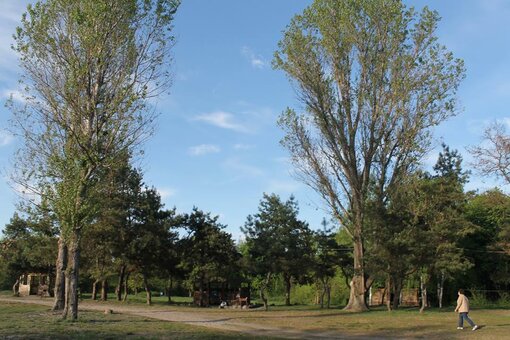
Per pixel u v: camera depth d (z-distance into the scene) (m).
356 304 33.72
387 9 33.38
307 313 30.98
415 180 32.91
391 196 32.75
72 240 21.31
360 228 33.91
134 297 55.91
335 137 34.88
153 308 33.75
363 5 33.94
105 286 43.06
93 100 21.81
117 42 22.08
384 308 36.12
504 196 35.16
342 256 38.59
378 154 34.19
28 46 21.77
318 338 18.31
